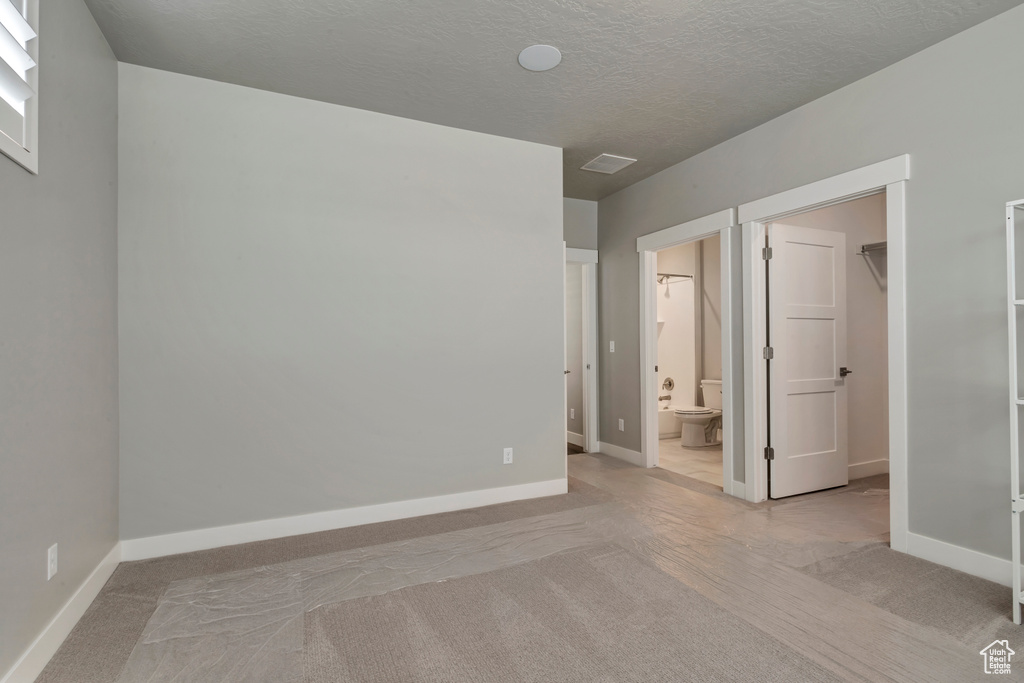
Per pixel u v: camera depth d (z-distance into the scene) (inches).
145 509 106.4
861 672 67.5
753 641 74.9
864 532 119.4
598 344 211.5
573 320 229.6
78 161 83.9
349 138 126.5
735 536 117.2
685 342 252.7
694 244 254.7
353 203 126.6
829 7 89.6
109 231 99.3
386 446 129.3
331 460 123.2
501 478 144.1
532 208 149.8
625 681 66.2
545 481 150.6
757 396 143.4
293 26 94.0
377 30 95.5
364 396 127.0
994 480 93.6
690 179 162.6
